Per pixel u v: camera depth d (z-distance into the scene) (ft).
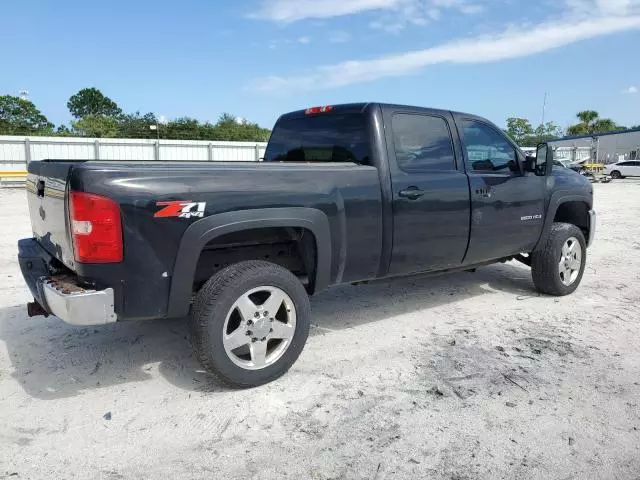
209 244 11.84
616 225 38.83
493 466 8.73
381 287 19.95
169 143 89.35
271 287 11.20
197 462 8.83
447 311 17.01
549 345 14.01
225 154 94.48
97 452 9.11
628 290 19.77
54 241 11.33
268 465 8.75
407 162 13.96
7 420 10.10
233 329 11.23
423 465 8.75
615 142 169.48
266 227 11.43
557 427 9.91
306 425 9.96
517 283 20.70
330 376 12.04
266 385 11.55
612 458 8.96
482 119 16.29
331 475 8.49
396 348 13.75
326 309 17.16
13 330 14.82
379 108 13.70
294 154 16.02
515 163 17.13
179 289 10.37
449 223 14.75
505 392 11.29
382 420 10.14
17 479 8.35
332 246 12.42
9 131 182.80
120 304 9.98
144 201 9.81
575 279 19.03
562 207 20.38
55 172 10.59
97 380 11.83
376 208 13.10
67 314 9.54
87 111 281.54
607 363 12.83
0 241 28.55
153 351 13.44
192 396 11.09
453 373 12.23
